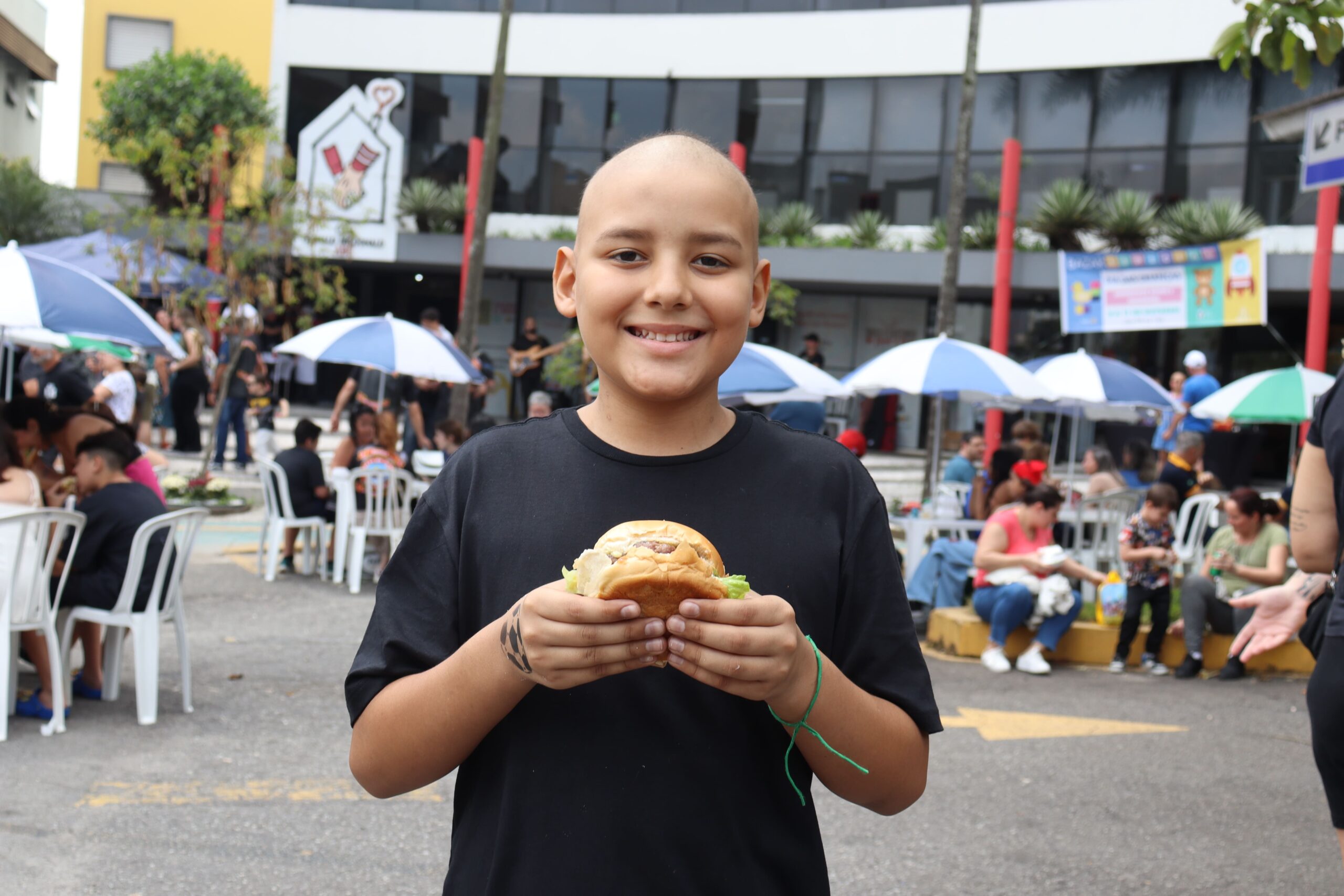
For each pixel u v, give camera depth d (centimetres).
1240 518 802
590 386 1340
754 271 164
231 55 2419
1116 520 1023
